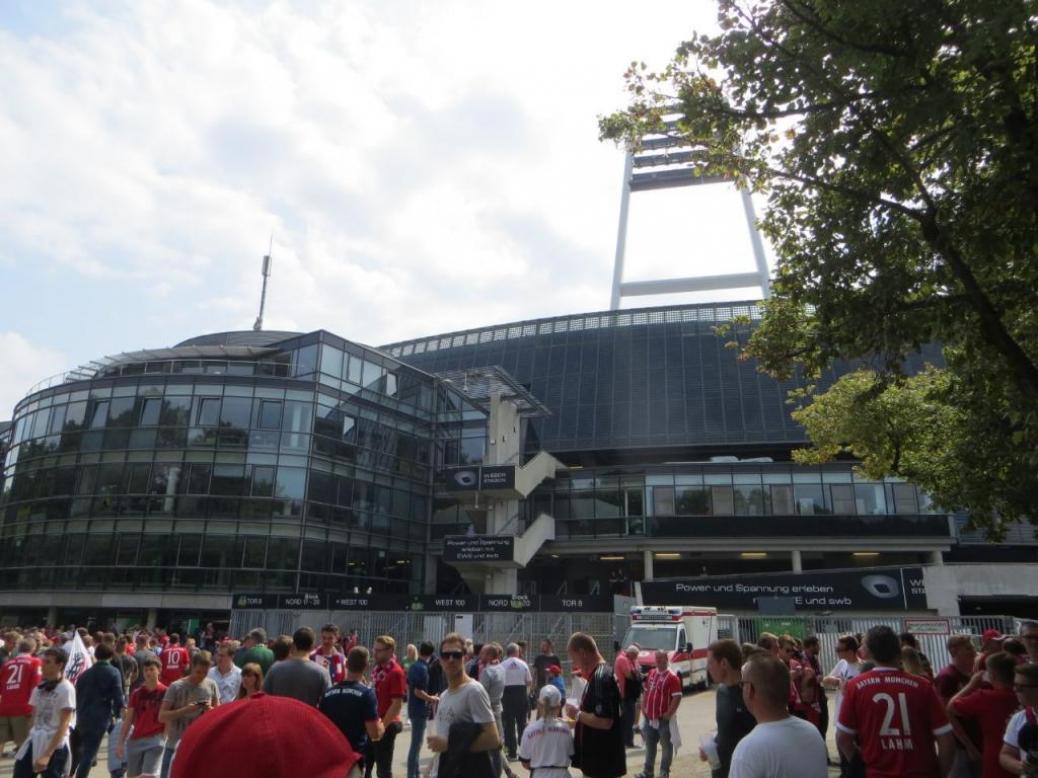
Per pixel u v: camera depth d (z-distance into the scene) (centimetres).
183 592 3831
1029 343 1146
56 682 786
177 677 1218
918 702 508
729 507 4678
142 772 859
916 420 1877
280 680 744
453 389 5150
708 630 2806
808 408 2102
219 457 4025
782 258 1244
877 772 505
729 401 5391
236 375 4194
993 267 1002
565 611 3033
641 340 5956
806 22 916
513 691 1288
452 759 638
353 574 4309
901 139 916
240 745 194
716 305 5975
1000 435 1316
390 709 945
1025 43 748
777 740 362
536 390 5909
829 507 4584
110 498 4022
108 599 3859
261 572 3900
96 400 4228
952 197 926
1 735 996
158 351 4547
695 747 1451
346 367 4503
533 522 4559
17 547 4194
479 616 2922
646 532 4700
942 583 3384
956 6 791
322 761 206
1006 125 866
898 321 973
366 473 4522
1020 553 4756
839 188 1016
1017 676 535
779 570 5175
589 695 668
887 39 870
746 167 1202
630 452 5456
